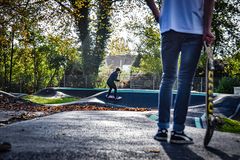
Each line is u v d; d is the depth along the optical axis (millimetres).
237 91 20469
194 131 3500
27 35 20375
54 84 32656
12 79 33344
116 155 2043
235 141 2994
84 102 14727
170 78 2953
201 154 2287
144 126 3869
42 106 13102
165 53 2986
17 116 7188
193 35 2928
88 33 27109
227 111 9828
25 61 27781
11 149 2033
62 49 22641
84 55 27438
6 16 18203
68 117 5074
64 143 2379
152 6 3154
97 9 26234
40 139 2543
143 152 2197
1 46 20938
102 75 30297
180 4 2943
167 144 2611
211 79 2674
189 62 2934
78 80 28312
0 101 14531
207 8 2926
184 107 2816
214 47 23922
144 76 33031
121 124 3963
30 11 18562
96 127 3516
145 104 19359
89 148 2207
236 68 24688
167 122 2855
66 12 19906
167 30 2934
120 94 19859
